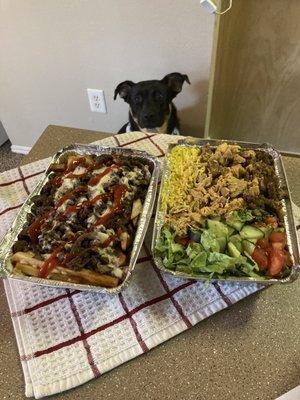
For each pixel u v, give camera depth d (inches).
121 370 24.3
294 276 25.7
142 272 30.0
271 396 22.5
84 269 27.1
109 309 27.5
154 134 45.6
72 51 64.0
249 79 59.7
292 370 23.7
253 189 30.9
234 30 54.0
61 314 27.3
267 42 54.2
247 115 65.3
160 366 24.4
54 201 32.6
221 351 25.0
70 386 23.3
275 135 67.2
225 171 33.6
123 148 38.5
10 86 73.6
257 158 35.7
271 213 30.3
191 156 36.0
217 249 26.8
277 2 49.4
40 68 68.5
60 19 59.6
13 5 59.1
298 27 51.4
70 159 36.8
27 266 27.7
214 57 53.0
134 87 58.9
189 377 23.8
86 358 24.7
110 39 60.4
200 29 55.4
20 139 86.0
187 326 26.2
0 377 24.2
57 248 28.4
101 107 72.6
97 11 57.1
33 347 25.3
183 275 26.4
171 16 54.9
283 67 56.6
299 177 38.2
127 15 56.5
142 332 26.0
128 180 34.0
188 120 69.7
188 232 28.7
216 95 62.9
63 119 77.9
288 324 26.3
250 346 25.2
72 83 69.6
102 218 30.4
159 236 28.9
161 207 31.0
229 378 23.6
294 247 27.8
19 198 37.8
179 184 33.2
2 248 29.1
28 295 28.7
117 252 28.5
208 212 29.4
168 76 58.1
